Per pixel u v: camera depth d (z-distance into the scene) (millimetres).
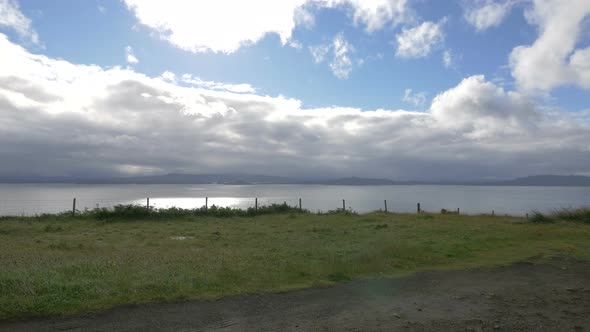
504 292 7395
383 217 24984
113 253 11383
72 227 20750
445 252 11703
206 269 8633
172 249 12773
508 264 10102
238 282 7750
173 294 6762
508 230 17094
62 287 6633
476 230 17172
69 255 10719
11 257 10062
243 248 13031
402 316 5945
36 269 7789
